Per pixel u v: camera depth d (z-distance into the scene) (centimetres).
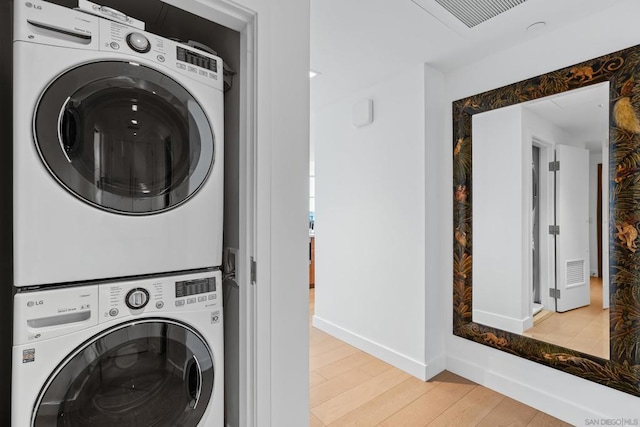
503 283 210
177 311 110
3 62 111
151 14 152
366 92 270
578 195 178
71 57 91
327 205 314
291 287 128
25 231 85
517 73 199
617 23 159
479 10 162
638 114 153
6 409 111
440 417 185
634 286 156
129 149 101
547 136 189
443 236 238
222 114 124
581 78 171
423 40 193
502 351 208
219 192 122
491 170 215
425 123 226
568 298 182
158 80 106
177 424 109
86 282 96
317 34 186
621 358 159
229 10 116
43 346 86
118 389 98
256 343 119
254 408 120
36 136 86
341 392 212
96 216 95
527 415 186
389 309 253
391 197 251
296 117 130
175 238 110
